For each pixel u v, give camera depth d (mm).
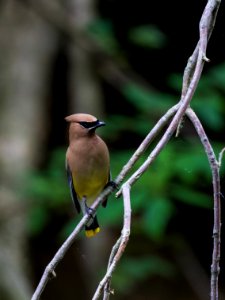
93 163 7480
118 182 5621
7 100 13773
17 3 14805
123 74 13836
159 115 11734
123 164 10805
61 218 16234
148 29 13078
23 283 11961
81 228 5855
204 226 16297
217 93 11734
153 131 5645
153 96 11961
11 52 14320
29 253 15289
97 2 15336
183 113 5328
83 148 7445
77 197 7973
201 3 15711
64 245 5789
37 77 14227
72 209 12641
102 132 12000
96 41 13672
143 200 10086
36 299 5637
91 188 7742
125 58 14805
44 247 16438
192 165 10328
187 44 15820
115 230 14078
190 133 12328
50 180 11867
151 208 9953
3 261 11938
